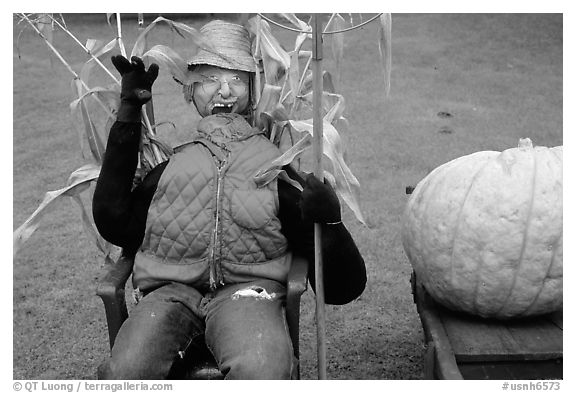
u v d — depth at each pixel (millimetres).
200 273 2672
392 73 8523
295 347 2615
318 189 2504
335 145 2734
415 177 5535
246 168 2711
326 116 2938
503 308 2766
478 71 8594
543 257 2666
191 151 2764
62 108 7566
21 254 4652
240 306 2541
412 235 2928
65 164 6066
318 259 2617
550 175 2697
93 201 2754
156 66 2660
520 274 2688
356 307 4031
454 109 7172
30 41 10000
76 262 4570
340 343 3740
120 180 2725
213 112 2908
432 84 8055
